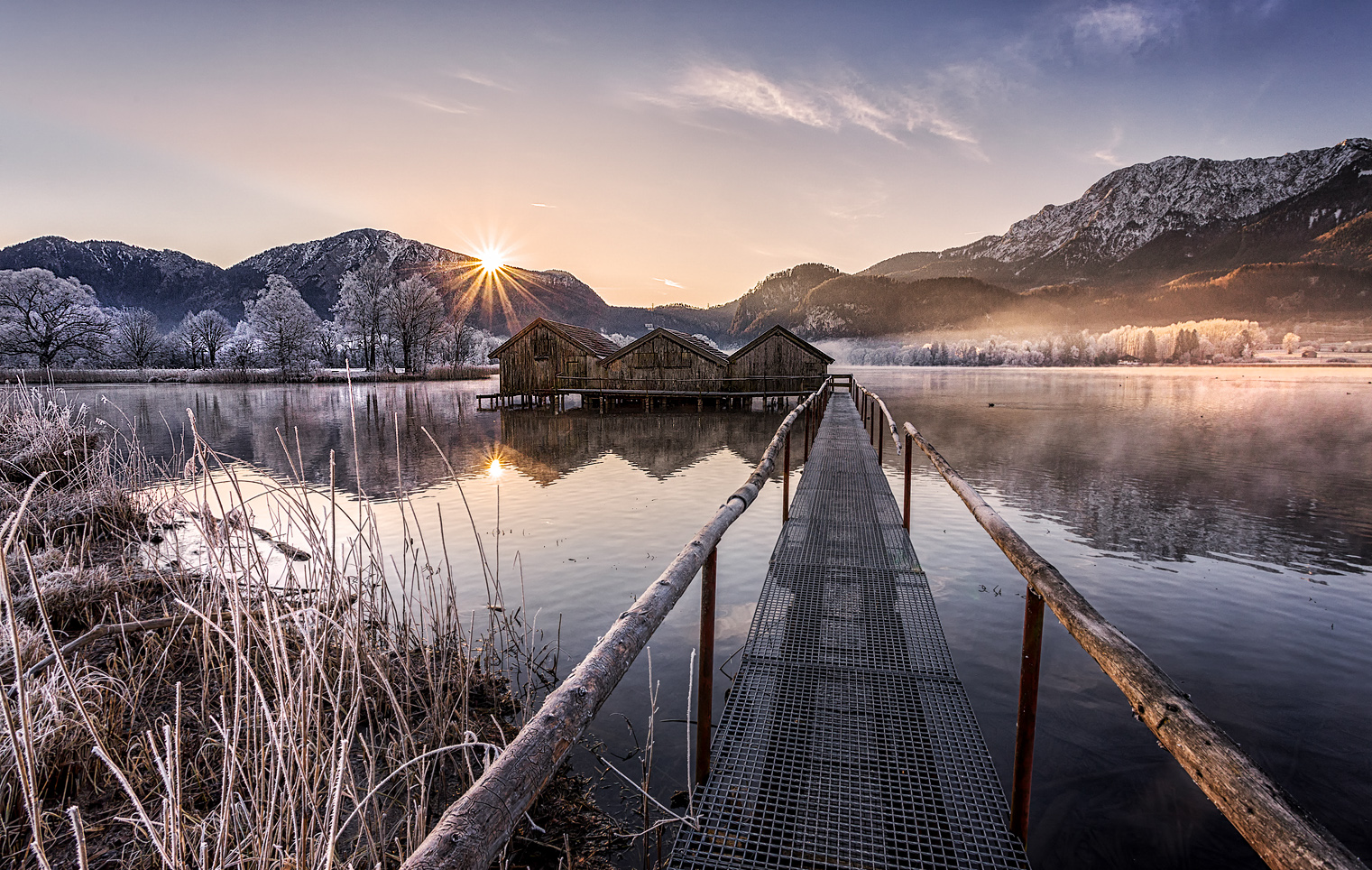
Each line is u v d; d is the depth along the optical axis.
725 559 8.36
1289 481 15.35
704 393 34.34
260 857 2.08
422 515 10.74
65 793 2.94
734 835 2.77
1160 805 3.76
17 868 2.49
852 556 6.02
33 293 53.50
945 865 2.60
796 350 35.09
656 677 5.05
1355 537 10.50
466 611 6.45
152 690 3.92
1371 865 3.50
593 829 3.27
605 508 11.43
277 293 58.59
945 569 8.17
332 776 2.22
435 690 3.77
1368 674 5.67
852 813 2.90
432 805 3.18
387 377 61.81
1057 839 3.52
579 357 36.50
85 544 5.80
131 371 54.81
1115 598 7.59
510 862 2.99
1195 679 5.61
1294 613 7.14
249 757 2.95
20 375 9.95
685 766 3.83
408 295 62.94
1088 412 35.38
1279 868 0.99
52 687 3.01
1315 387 63.16
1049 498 13.30
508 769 1.31
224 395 41.44
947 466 5.26
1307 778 4.23
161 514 5.94
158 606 4.96
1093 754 4.24
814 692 3.85
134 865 2.52
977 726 3.50
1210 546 9.94
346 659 3.93
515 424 27.41
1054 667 5.46
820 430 14.70
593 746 4.07
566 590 7.15
